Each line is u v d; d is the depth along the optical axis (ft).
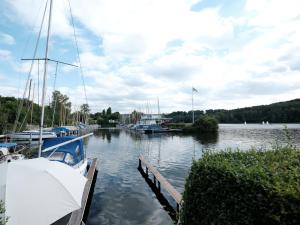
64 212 19.24
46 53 39.65
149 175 58.80
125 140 161.27
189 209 17.98
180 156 91.61
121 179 55.26
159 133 214.28
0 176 20.18
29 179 20.13
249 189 12.72
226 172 14.40
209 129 213.66
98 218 33.55
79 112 241.35
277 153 18.33
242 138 158.81
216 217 14.85
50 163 23.82
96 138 179.52
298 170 13.34
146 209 36.83
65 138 46.34
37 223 18.15
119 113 475.72
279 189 11.33
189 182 18.35
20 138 93.86
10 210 18.16
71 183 21.98
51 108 181.16
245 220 12.66
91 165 57.98
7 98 186.91
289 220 11.00
